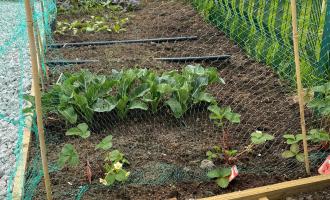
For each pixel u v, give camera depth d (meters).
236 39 3.72
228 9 3.73
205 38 3.87
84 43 3.85
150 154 2.60
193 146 2.65
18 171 2.47
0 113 3.04
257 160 2.54
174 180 2.42
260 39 3.39
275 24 3.24
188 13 4.32
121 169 2.36
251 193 2.29
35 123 2.78
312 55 2.94
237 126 2.79
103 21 4.29
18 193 2.33
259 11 3.34
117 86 3.03
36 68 2.04
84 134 2.47
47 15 3.92
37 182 2.41
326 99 2.52
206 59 3.54
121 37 3.99
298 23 2.98
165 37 3.93
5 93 3.26
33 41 2.00
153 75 2.97
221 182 2.36
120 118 2.86
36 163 2.53
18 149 2.66
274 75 3.26
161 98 2.96
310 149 2.58
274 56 3.29
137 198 2.33
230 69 3.40
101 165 2.51
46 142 2.70
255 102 3.00
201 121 2.85
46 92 3.05
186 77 2.97
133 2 4.62
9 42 3.95
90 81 2.95
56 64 3.50
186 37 3.89
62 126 2.81
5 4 5.25
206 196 2.33
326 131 2.69
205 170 2.47
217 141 2.69
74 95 2.77
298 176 2.42
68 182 2.42
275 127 2.77
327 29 2.81
